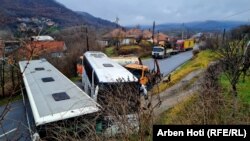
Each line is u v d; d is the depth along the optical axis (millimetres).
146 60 44625
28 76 16172
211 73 15445
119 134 4699
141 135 4555
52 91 12445
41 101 10945
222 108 6785
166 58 47875
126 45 62500
